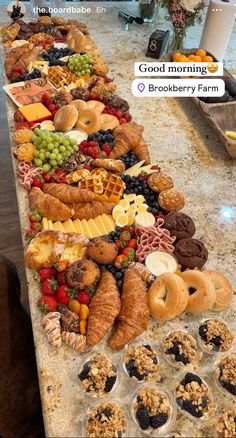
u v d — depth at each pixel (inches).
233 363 40.9
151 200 57.9
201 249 50.4
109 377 39.0
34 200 54.7
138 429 37.0
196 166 68.1
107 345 43.1
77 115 68.1
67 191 55.0
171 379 40.6
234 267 52.2
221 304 46.4
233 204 61.5
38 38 91.4
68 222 53.9
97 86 77.0
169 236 52.1
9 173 111.3
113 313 43.2
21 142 64.5
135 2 120.8
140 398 37.9
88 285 45.3
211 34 90.1
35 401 52.2
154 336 44.4
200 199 61.9
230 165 68.9
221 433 36.8
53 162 60.8
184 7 88.0
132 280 46.0
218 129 70.6
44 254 48.5
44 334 43.2
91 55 85.1
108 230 53.1
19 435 50.8
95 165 61.1
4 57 91.0
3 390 49.0
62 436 36.5
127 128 67.2
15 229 97.9
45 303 44.3
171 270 49.1
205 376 41.0
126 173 61.6
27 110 71.1
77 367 40.9
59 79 79.0
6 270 50.4
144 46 101.3
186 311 46.7
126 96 83.6
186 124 77.5
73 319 43.3
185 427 37.5
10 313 51.1
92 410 37.3
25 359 52.6
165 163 68.2
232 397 39.7
